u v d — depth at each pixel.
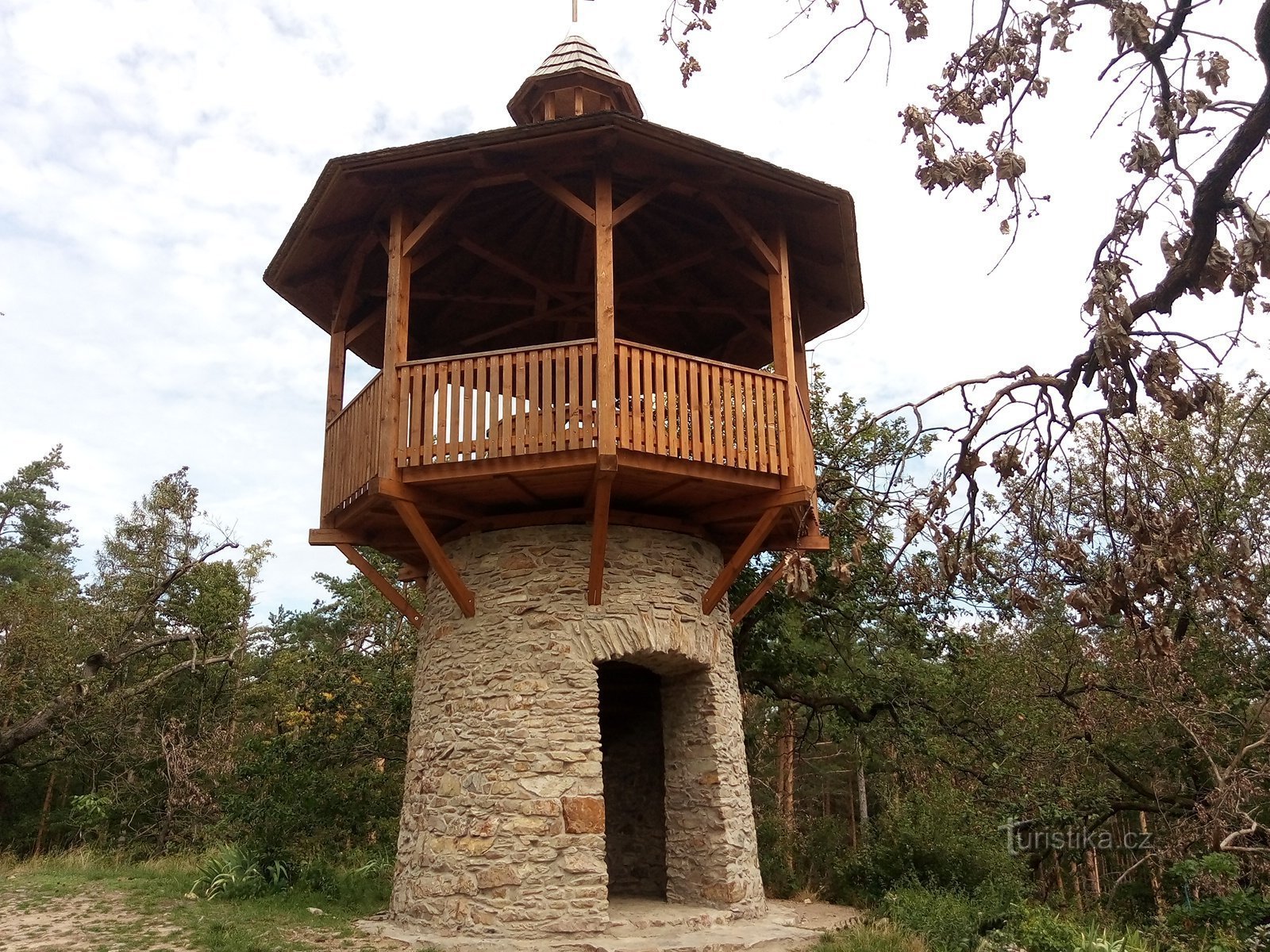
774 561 14.84
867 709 16.02
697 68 4.56
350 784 15.52
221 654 22.56
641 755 12.51
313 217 9.75
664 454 8.66
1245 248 3.78
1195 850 11.91
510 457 8.59
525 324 12.45
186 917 9.19
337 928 8.93
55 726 19.33
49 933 8.55
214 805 18.05
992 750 15.45
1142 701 13.11
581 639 9.42
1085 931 9.99
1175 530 4.50
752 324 11.83
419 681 10.45
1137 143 4.01
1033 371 4.44
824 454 13.73
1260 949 9.52
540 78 11.83
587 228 11.02
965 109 4.07
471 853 8.91
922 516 4.35
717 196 9.60
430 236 10.20
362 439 9.38
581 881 8.66
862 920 9.81
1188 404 3.94
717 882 9.57
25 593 23.41
